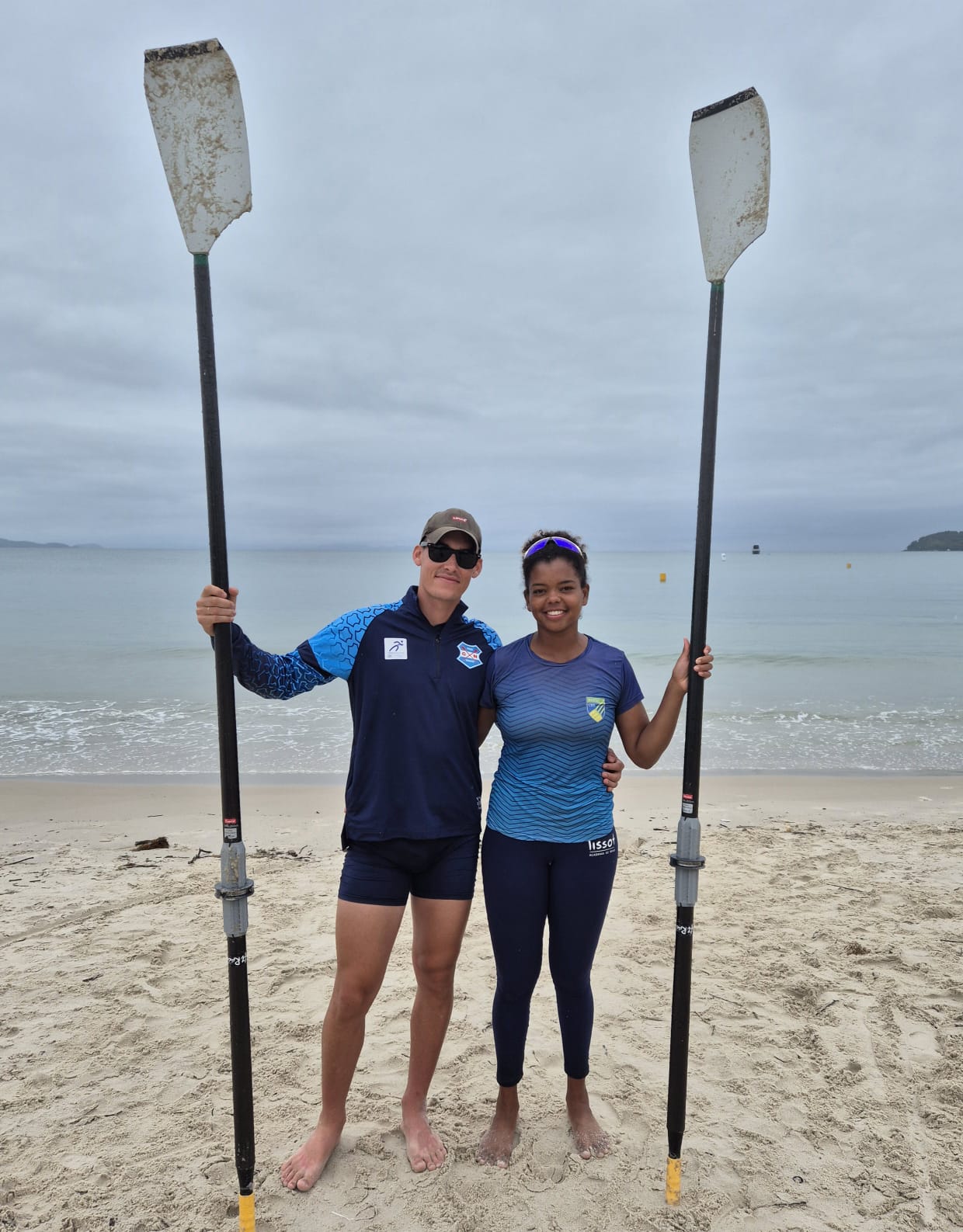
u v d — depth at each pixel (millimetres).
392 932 2516
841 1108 2855
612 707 2543
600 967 3963
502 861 2514
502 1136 2643
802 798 7566
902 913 4570
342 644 2572
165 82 2094
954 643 19438
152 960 4039
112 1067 3129
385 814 2457
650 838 6254
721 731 10672
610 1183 2496
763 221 2227
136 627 21828
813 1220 2355
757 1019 3451
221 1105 2898
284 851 5961
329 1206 2408
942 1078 3008
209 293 2139
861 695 13094
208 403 2131
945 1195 2441
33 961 4016
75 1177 2523
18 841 6238
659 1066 3129
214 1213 2379
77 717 11367
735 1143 2680
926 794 7707
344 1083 2561
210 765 8844
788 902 4754
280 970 3910
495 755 9055
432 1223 2346
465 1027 3422
